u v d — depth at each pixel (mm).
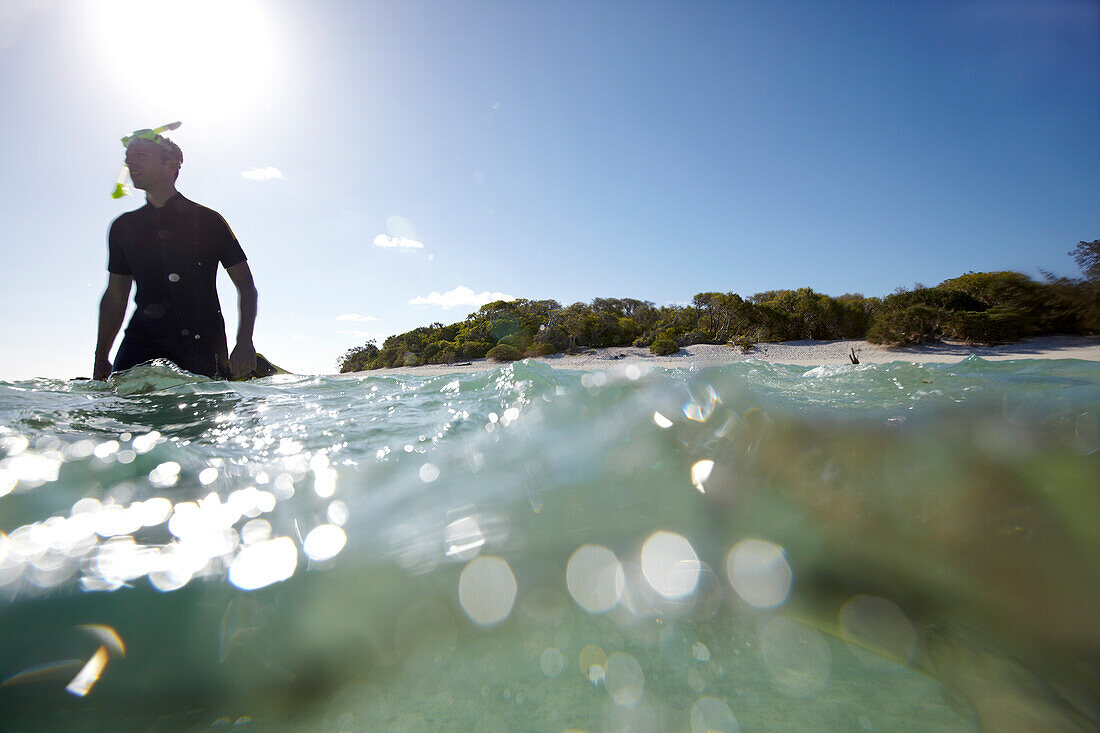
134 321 2729
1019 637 621
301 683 609
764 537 797
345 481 1037
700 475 958
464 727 548
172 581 665
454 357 27750
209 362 2877
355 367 32312
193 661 594
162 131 2711
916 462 878
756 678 602
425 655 665
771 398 1409
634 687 598
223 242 2924
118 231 2719
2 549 678
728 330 24391
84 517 794
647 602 751
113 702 562
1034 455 871
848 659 632
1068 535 678
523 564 781
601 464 1033
